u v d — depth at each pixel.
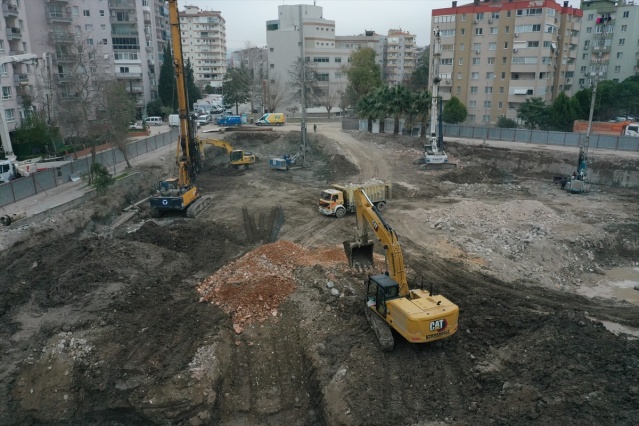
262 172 49.81
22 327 19.20
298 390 16.77
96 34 80.25
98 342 18.00
